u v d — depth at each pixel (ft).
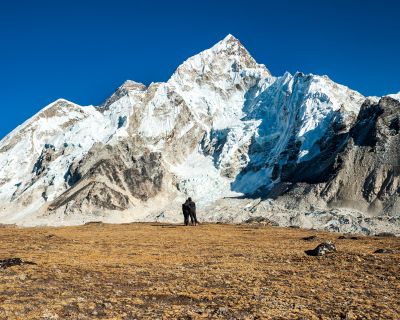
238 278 88.53
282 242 163.63
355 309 66.23
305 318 60.90
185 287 79.61
